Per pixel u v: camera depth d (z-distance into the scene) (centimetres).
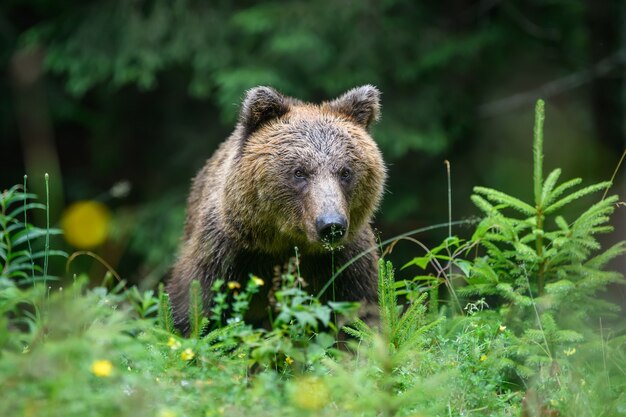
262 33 2348
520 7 2442
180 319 1113
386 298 878
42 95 2548
